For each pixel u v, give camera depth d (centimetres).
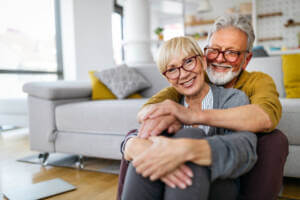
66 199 152
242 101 87
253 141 75
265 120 78
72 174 195
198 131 78
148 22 539
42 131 219
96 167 210
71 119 207
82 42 489
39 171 204
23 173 199
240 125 78
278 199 143
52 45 490
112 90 251
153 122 85
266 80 100
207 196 67
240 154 69
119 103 197
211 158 67
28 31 465
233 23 98
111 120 193
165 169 67
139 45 536
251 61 220
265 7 743
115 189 166
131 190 72
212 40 101
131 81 256
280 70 212
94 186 171
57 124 214
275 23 734
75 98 240
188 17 850
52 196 156
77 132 208
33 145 224
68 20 477
